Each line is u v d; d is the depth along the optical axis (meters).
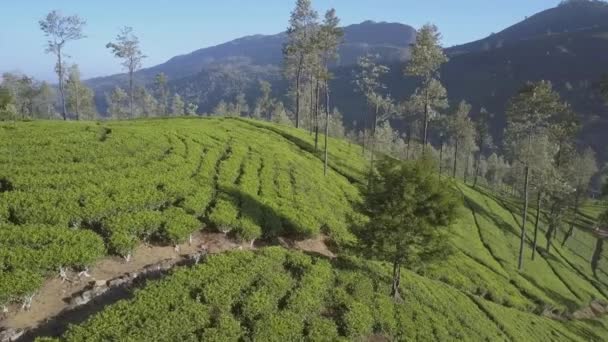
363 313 24.00
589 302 54.94
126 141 37.06
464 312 30.38
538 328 37.44
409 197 25.47
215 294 20.52
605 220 64.38
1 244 20.53
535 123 57.75
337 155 64.00
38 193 25.20
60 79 78.19
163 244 26.80
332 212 39.69
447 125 95.31
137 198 27.53
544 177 58.12
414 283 30.47
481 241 59.72
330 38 58.34
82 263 21.39
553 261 64.94
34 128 36.38
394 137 124.12
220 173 36.97
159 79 131.38
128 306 18.52
